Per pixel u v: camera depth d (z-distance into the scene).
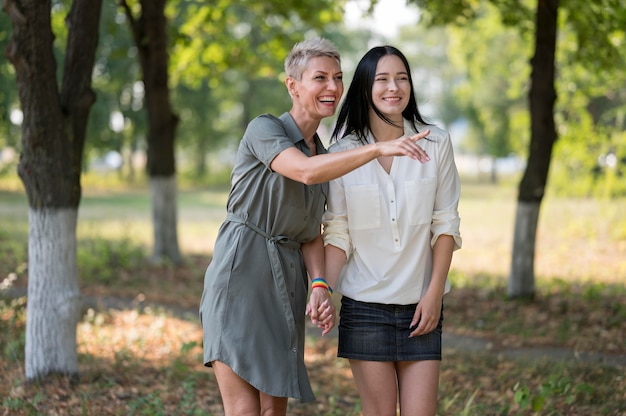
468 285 11.45
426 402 3.38
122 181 39.25
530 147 9.90
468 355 7.10
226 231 3.44
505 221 22.34
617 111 23.19
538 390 5.69
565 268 13.15
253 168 3.34
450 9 11.12
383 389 3.43
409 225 3.42
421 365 3.43
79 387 5.56
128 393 5.52
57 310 5.63
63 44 13.41
